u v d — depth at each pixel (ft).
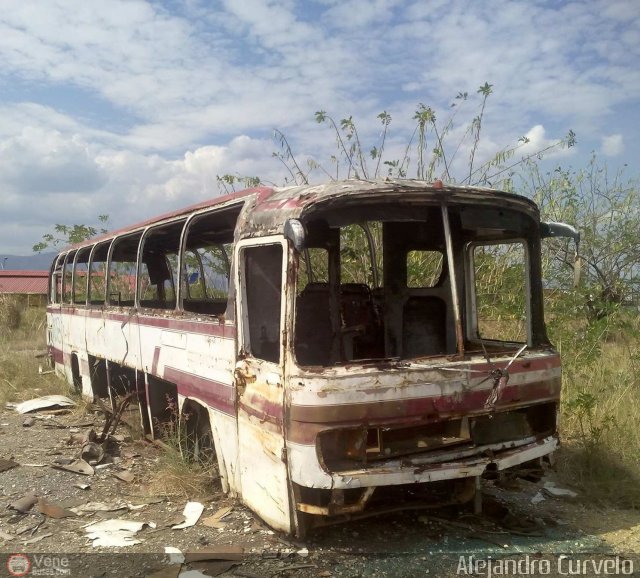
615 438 22.26
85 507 19.10
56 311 41.09
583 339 29.45
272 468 15.20
